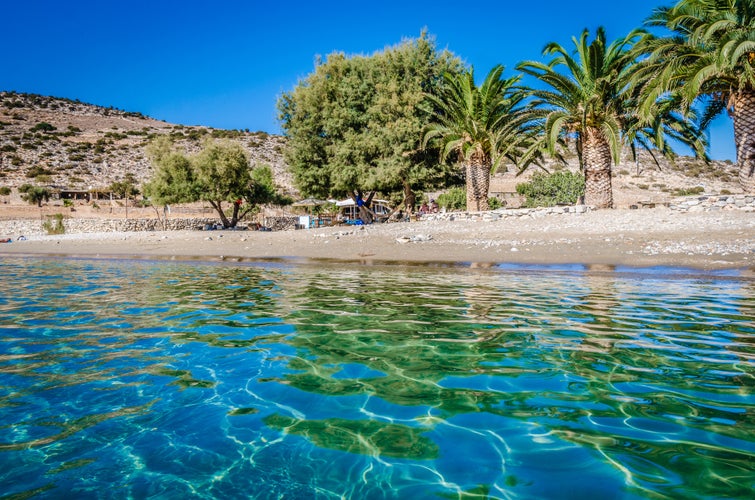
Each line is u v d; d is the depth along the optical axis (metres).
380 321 5.25
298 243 18.45
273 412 2.77
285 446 2.34
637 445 2.27
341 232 20.55
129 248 19.41
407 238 16.70
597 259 11.30
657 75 16.62
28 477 2.05
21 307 6.41
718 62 13.98
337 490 1.92
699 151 21.09
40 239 27.80
